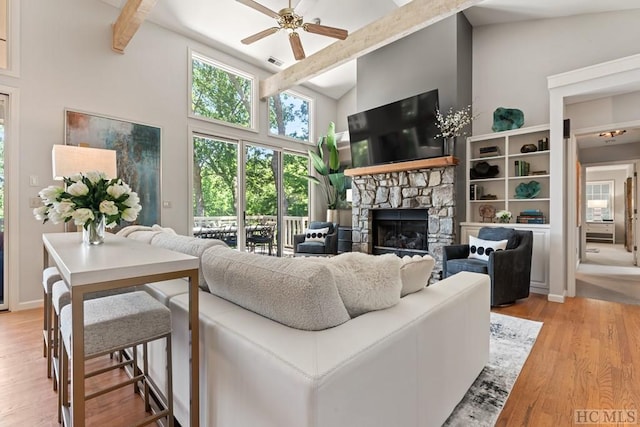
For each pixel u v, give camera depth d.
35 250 3.33
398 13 3.60
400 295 1.50
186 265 1.17
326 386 0.82
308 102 6.77
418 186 4.74
